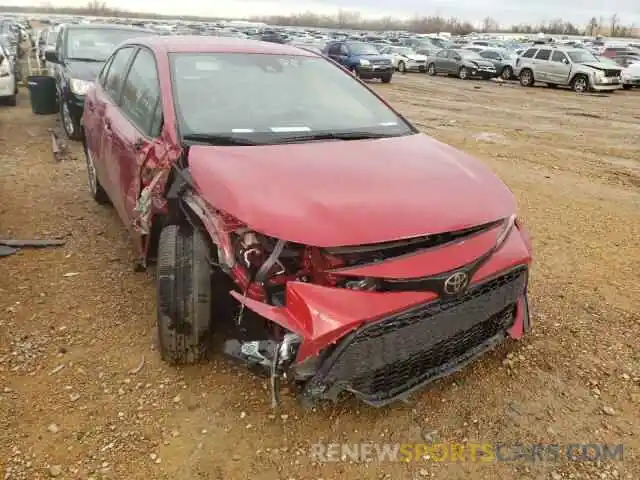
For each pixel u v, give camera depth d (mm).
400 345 2674
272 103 3900
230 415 2986
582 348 3691
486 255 2879
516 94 20969
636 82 23781
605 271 4895
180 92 3764
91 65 9062
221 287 3146
